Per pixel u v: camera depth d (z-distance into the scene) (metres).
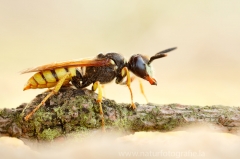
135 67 0.12
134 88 0.17
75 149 0.11
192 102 0.16
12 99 0.15
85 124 0.11
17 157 0.11
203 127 0.11
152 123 0.11
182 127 0.11
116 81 0.12
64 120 0.11
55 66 0.11
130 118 0.11
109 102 0.11
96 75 0.12
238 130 0.11
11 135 0.11
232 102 0.16
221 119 0.11
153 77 0.12
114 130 0.11
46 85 0.11
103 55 0.12
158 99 0.16
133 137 0.12
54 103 0.11
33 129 0.11
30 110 0.11
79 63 0.11
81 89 0.11
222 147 0.11
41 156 0.11
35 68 0.11
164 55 0.12
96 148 0.11
